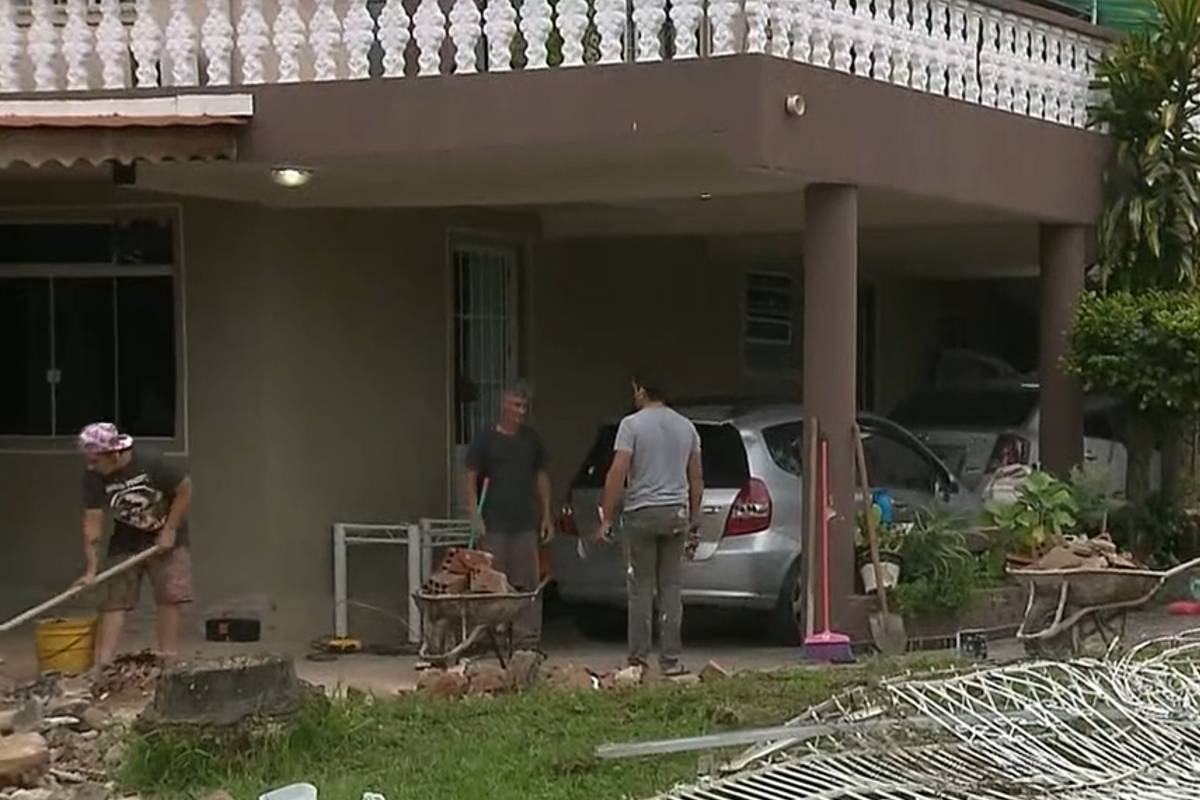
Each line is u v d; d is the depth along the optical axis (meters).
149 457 13.36
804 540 14.41
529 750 10.76
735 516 14.92
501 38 13.82
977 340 27.48
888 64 15.12
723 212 17.84
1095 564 12.92
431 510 17.47
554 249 19.27
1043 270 18.48
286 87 14.14
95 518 13.36
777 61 13.30
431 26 14.03
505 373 18.66
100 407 16.41
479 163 14.45
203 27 14.37
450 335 17.75
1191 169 18.22
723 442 15.24
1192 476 19.17
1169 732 8.49
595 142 13.54
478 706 11.88
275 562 15.94
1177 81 18.09
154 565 13.46
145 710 10.81
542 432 19.09
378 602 16.64
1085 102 18.38
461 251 18.11
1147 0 19.62
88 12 14.56
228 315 16.05
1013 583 15.57
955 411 21.50
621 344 20.14
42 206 16.34
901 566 14.98
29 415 16.59
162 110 14.12
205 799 9.62
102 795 9.93
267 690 10.48
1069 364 17.81
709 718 11.45
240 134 14.20
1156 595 15.35
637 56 13.57
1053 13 17.61
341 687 12.66
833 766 8.01
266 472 15.93
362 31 14.11
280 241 16.11
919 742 8.15
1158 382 17.31
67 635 13.77
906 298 26.03
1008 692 8.70
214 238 16.09
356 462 16.67
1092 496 16.55
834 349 14.41
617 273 20.11
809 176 13.80
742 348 22.25
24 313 16.58
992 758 8.00
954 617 15.07
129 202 16.20
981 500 17.30
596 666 14.28
